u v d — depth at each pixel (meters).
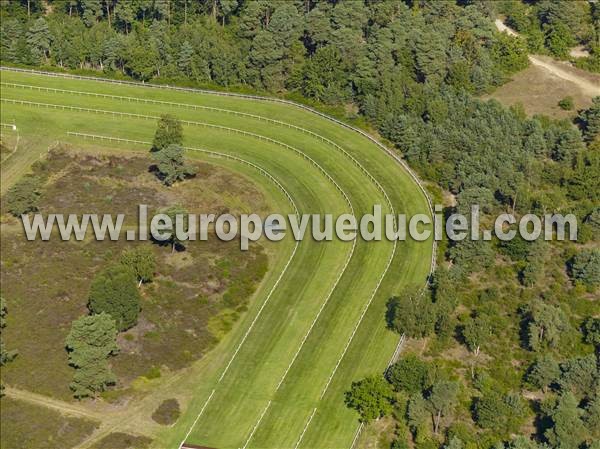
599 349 124.06
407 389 116.25
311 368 123.94
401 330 127.88
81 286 136.88
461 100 172.00
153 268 136.25
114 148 172.12
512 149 157.25
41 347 125.81
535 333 123.81
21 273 139.25
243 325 131.62
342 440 112.75
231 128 178.88
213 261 143.12
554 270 138.75
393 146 170.38
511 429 112.50
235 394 119.94
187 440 112.94
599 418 109.50
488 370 121.88
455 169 158.50
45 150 170.88
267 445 112.19
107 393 119.12
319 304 135.12
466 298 133.75
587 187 153.25
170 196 158.12
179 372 123.19
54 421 114.69
